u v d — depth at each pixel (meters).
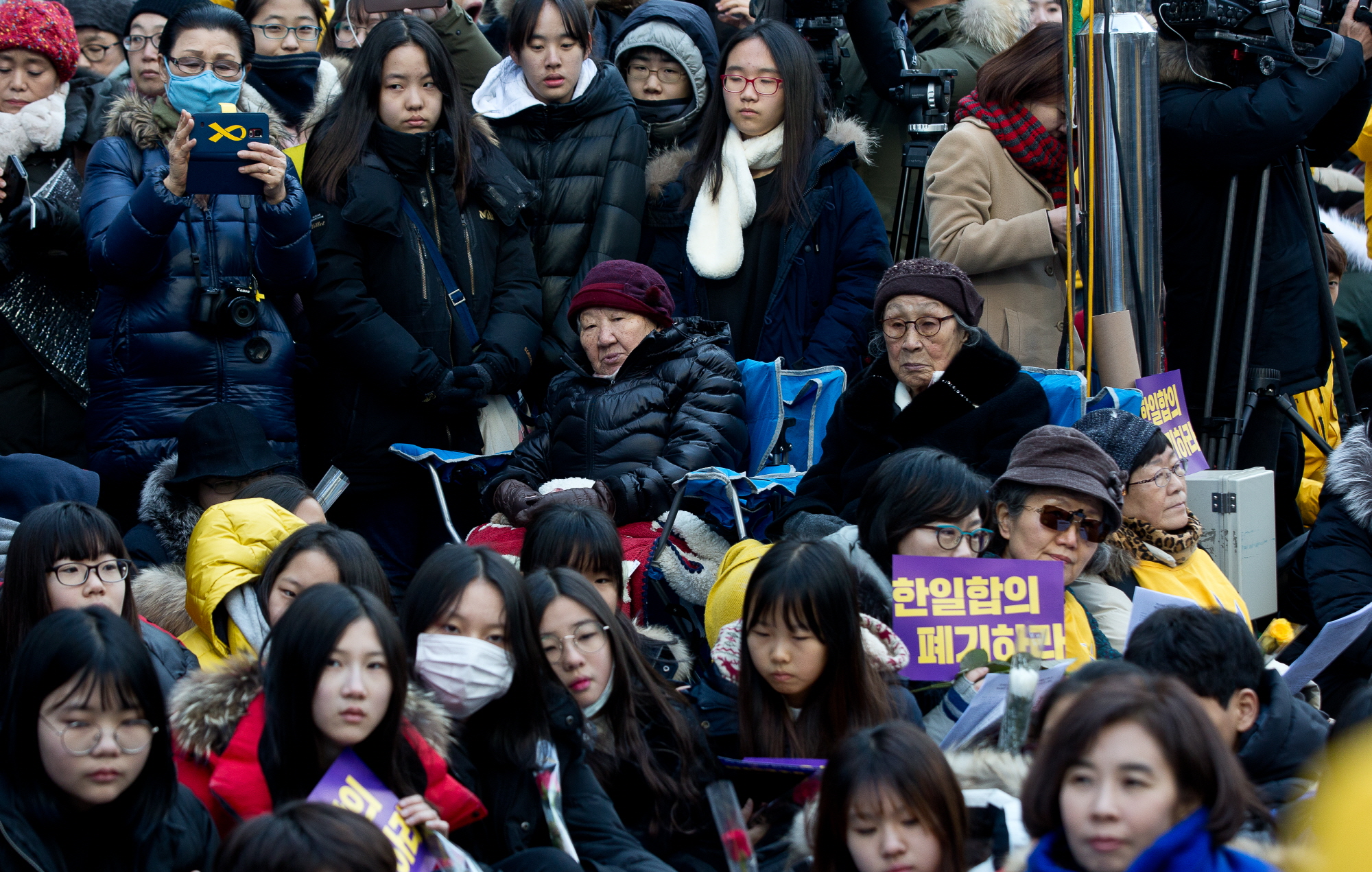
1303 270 18.42
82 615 8.24
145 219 14.76
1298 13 17.78
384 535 16.64
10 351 16.12
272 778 8.76
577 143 18.33
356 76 16.83
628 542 14.95
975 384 14.65
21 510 12.93
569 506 12.20
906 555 11.81
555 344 17.97
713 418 15.98
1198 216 18.16
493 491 15.89
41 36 16.47
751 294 18.22
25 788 8.08
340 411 16.53
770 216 18.02
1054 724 7.66
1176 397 16.42
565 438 16.36
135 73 16.91
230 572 11.76
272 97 17.55
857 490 14.71
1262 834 8.15
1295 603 16.47
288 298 16.42
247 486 14.20
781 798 9.48
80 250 16.41
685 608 14.46
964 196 17.20
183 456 14.28
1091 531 12.36
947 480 12.05
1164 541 13.92
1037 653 11.41
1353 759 4.50
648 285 16.56
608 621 10.45
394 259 16.56
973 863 8.60
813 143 18.03
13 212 15.99
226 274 15.55
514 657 9.65
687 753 10.52
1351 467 15.41
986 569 11.53
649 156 19.28
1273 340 18.34
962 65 20.31
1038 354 17.16
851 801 8.17
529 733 9.69
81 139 17.31
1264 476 15.61
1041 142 17.20
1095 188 16.61
